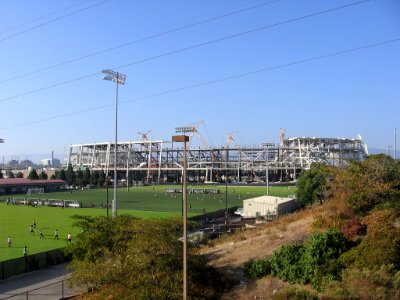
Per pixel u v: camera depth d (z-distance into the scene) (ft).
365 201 125.49
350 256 94.43
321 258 97.19
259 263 107.86
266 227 171.63
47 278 155.12
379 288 77.56
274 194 533.14
